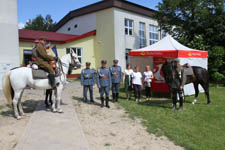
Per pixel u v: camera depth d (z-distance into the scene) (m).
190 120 6.05
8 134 4.69
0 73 11.43
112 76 8.37
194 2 15.40
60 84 6.35
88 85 8.38
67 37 18.45
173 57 8.87
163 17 18.36
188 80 8.14
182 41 16.81
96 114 6.59
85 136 4.69
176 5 16.31
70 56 6.87
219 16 16.08
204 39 17.00
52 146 3.87
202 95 10.42
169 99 9.35
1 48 11.45
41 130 4.74
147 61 11.76
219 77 14.77
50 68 5.84
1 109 7.00
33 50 5.92
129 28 18.80
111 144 4.32
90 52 18.72
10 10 11.66
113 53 17.28
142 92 11.59
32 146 3.85
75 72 18.11
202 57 10.22
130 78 9.27
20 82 5.65
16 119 5.84
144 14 19.73
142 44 20.11
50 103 7.71
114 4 16.88
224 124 5.79
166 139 4.70
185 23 17.12
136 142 4.48
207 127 5.51
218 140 4.67
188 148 4.21
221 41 18.00
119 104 8.11
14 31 11.85
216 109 7.45
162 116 6.41
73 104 7.94
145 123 5.70
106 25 17.77
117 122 5.80
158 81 10.22
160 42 10.48
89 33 18.36
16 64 11.96
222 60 16.48
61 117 5.86
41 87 5.90
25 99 8.76
